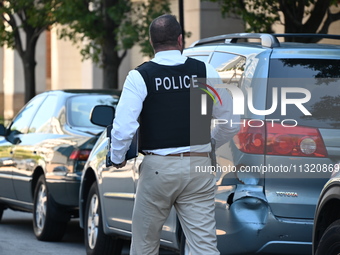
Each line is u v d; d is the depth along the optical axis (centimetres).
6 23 5553
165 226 1447
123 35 3909
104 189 1738
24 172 2250
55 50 8500
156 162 1104
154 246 1149
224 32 4828
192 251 1123
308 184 1272
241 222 1260
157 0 4059
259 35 1373
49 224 2089
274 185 1270
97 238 1788
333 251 1066
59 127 2142
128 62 6525
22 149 2281
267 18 2825
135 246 1148
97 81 6900
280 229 1255
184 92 1112
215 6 4803
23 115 2406
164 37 1123
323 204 1105
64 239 2206
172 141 1104
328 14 2744
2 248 1975
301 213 1268
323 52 1302
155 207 1120
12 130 2423
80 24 4031
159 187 1107
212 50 1467
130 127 1079
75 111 2155
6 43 5206
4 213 2928
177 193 1114
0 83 9469
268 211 1259
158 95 1104
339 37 1453
